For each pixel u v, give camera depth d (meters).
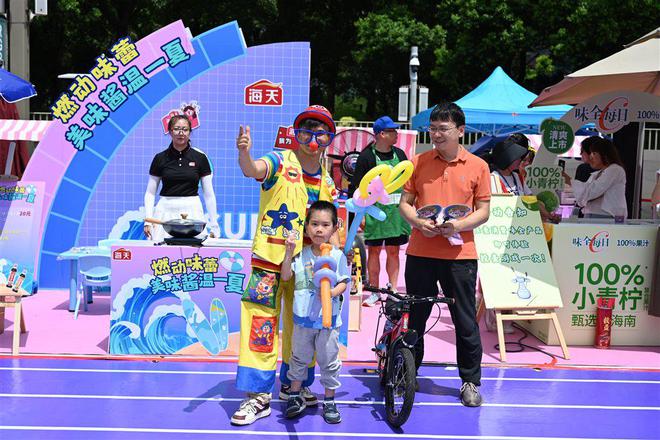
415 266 5.13
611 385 5.60
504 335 6.97
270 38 31.14
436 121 4.95
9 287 6.05
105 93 8.41
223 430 4.57
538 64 23.94
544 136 7.00
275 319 4.67
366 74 30.19
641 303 6.64
